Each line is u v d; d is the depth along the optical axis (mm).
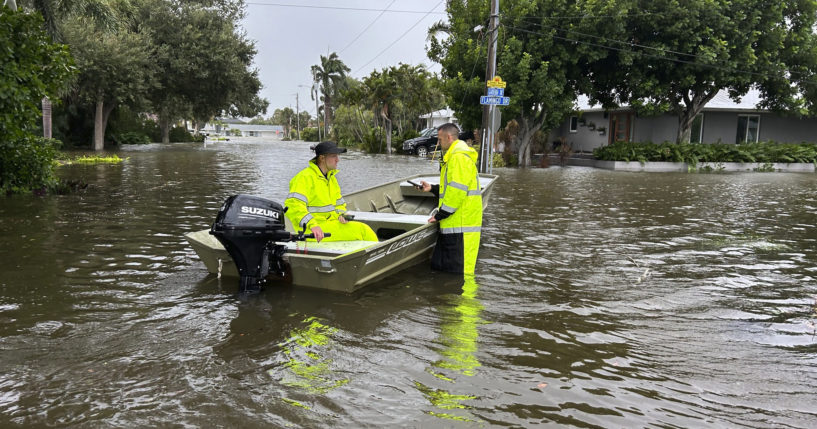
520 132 25297
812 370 3887
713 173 21609
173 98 36094
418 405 3303
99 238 7539
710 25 22188
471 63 22078
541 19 21656
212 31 32781
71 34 25094
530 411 3268
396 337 4328
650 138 27344
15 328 4344
